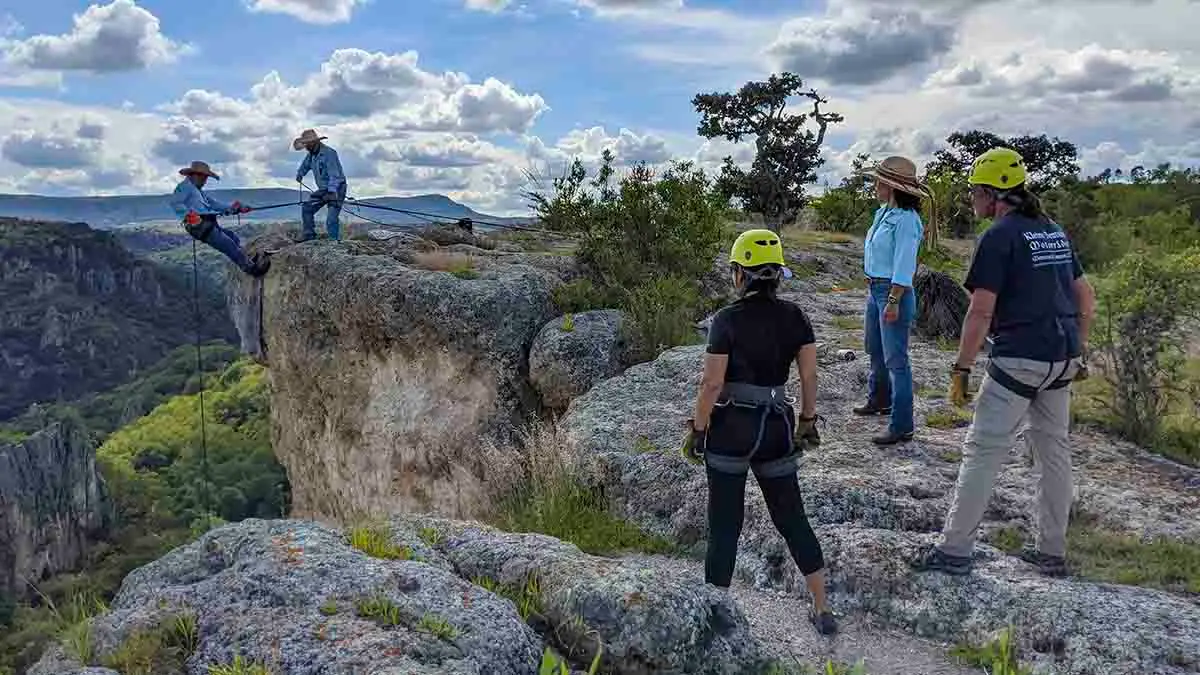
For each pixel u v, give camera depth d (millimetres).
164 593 3859
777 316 4180
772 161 41719
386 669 3090
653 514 6594
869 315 7461
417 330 11812
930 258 12820
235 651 3352
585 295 11875
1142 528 5191
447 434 11305
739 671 3795
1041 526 4672
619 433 7719
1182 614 4105
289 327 14133
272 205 14492
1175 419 6965
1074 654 3965
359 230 16000
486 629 3518
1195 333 7047
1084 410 7277
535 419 10117
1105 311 6992
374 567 3895
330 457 13586
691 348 9961
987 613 4391
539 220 15992
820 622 4523
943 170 21078
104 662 3469
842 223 27891
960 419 7398
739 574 5480
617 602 3795
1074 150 48562
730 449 4191
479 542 4750
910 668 4188
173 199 13445
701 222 13250
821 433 7199
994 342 4441
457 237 15562
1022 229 4297
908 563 4863
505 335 11359
